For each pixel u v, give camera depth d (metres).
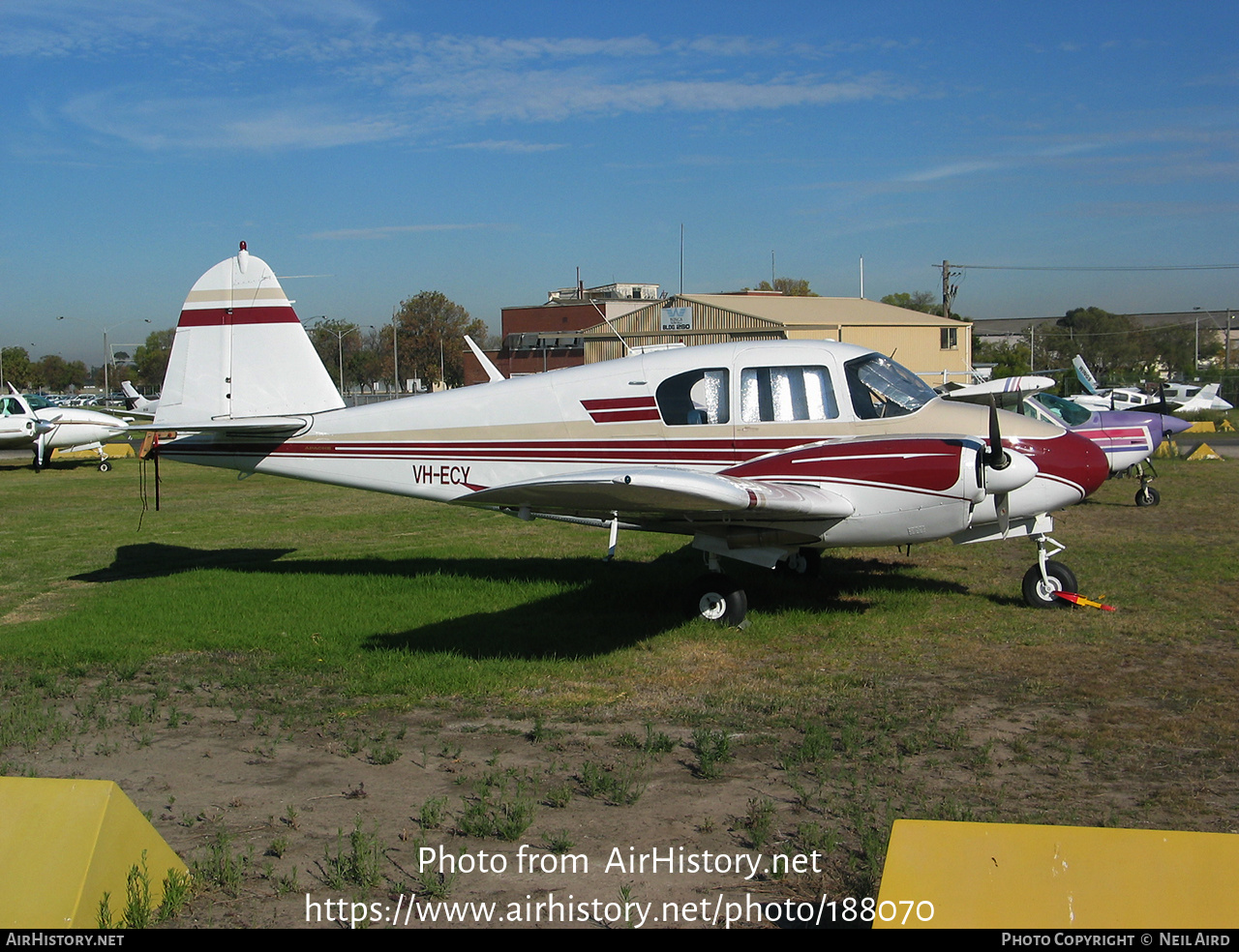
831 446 7.30
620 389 8.09
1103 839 2.86
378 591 8.64
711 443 7.83
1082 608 7.71
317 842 3.85
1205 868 2.79
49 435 22.14
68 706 5.75
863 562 9.98
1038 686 5.76
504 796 4.28
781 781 4.40
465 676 6.09
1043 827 2.91
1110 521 12.70
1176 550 10.38
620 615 7.68
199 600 8.34
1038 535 7.84
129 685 6.13
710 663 6.43
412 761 4.75
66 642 7.02
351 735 5.15
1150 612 7.57
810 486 7.25
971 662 6.33
